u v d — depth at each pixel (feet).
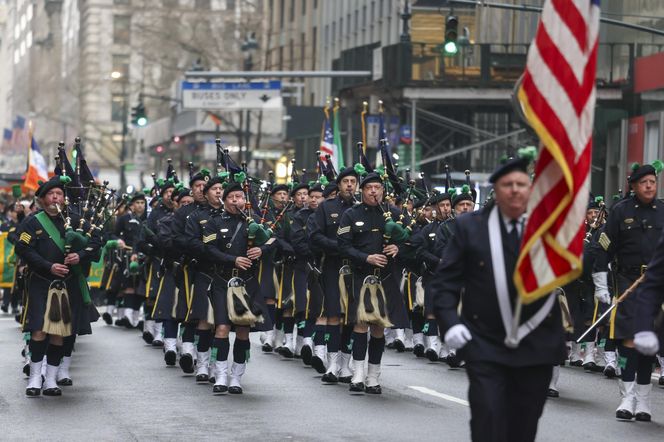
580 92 57.82
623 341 87.97
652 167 91.81
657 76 242.78
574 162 57.31
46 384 98.07
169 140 573.74
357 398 96.99
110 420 86.12
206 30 588.50
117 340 145.48
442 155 279.49
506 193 57.52
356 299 98.32
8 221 190.90
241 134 384.68
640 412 87.56
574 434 81.87
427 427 83.46
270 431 81.76
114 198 160.76
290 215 127.75
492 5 171.73
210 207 101.19
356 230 98.17
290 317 127.34
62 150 112.68
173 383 105.60
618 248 92.58
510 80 280.72
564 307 101.65
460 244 58.80
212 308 99.66
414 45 289.74
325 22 493.36
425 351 129.59
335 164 188.03
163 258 119.75
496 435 57.16
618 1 265.75
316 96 507.30
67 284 96.12
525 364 57.82
